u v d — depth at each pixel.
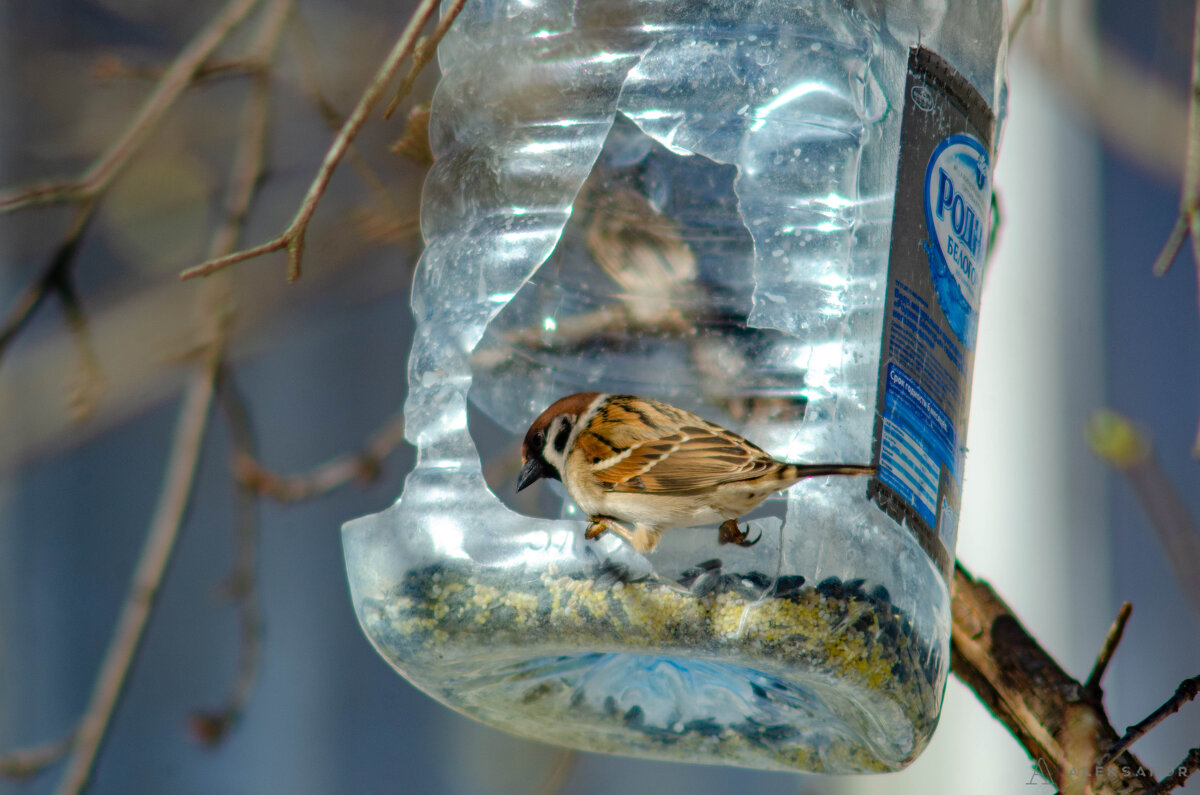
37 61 12.61
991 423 10.76
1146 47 8.74
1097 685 6.21
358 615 5.71
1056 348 10.89
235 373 13.37
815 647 5.08
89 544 13.41
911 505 5.30
